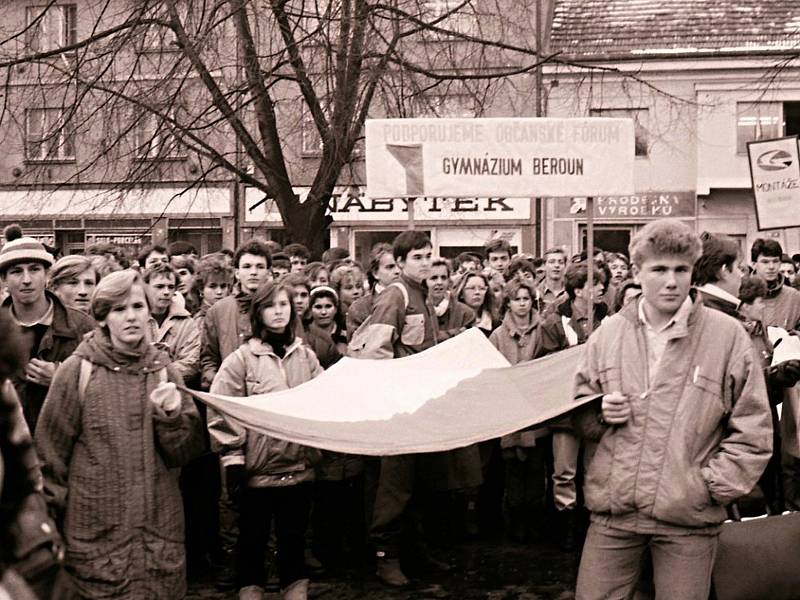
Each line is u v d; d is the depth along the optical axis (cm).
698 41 2805
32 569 286
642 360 427
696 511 414
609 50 2800
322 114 1645
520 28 1847
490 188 807
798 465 711
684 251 418
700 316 427
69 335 593
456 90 1781
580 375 444
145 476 495
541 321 827
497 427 511
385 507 710
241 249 737
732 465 413
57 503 486
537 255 2889
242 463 579
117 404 493
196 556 768
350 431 536
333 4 1577
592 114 2788
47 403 491
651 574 455
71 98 1772
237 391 601
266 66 1667
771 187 1091
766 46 2773
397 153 809
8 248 585
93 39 1661
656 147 2814
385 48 1661
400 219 2956
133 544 491
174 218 3009
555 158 805
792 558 463
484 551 808
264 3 1612
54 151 1720
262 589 591
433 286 849
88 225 3027
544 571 749
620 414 421
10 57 1759
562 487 742
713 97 2778
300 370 616
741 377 419
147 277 758
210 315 732
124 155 1714
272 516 595
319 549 763
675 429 418
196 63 1566
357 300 882
